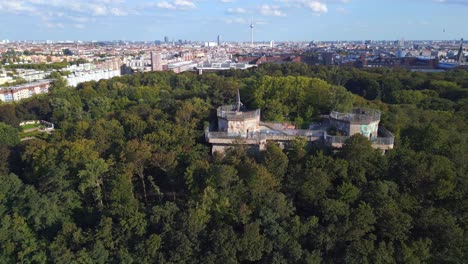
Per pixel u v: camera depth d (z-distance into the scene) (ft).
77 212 228.02
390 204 198.08
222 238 188.85
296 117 298.35
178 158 240.73
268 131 262.67
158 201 238.07
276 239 191.83
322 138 247.91
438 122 300.81
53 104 498.28
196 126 289.74
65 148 257.34
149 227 204.74
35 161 261.44
